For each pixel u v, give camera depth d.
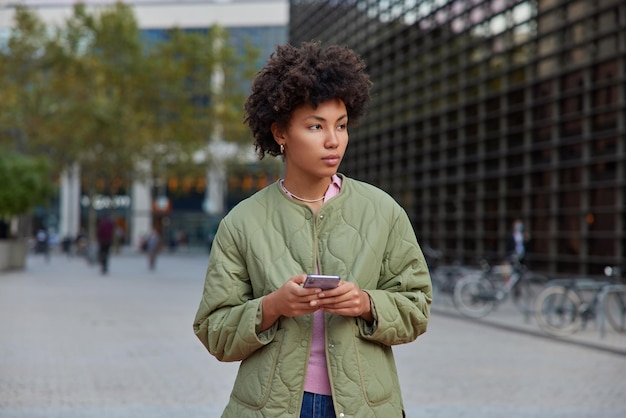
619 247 20.59
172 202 70.75
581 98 22.12
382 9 32.09
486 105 26.12
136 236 70.69
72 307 15.96
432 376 8.72
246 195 66.94
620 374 9.07
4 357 9.58
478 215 26.44
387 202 2.76
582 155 22.00
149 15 71.38
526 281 15.27
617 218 20.80
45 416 6.55
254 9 71.31
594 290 12.93
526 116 24.17
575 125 22.34
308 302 2.45
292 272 2.64
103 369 8.88
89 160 46.56
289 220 2.70
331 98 2.62
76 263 39.22
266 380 2.58
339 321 2.59
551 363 9.81
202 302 2.74
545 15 23.48
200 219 59.75
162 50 48.88
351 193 2.74
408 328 2.65
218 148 55.78
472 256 26.81
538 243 23.91
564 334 12.76
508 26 24.92
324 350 2.61
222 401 7.29
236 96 50.91
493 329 13.61
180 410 6.88
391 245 2.74
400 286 2.71
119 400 7.25
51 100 42.78
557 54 22.84
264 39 71.31
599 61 21.23
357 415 2.55
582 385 8.34
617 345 11.38
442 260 28.44
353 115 2.75
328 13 37.28
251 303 2.58
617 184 20.69
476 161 26.44
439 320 15.02
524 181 24.39
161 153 50.12
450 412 6.91
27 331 12.04
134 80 46.12
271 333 2.61
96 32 45.41
